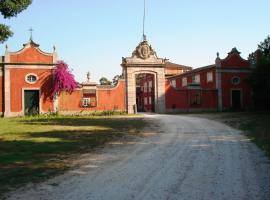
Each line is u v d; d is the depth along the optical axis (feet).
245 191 25.66
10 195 25.20
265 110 147.02
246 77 149.07
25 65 128.67
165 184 27.78
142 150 45.96
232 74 156.87
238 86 157.28
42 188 26.96
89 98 135.85
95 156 41.65
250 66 159.02
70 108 133.08
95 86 136.46
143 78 200.54
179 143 52.19
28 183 28.58
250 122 85.71
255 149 45.75
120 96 139.95
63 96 132.36
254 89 135.03
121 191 25.88
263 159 38.47
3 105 126.52
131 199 23.88
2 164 36.91
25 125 86.22
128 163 36.86
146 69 144.05
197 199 23.77
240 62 158.30
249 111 142.82
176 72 236.02
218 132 66.69
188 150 45.27
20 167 35.27
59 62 130.62
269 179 29.30
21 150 46.57
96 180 29.35
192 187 26.81
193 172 32.04
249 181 28.60
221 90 154.51
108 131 71.87
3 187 27.37
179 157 40.01
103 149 47.37
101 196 24.63
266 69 127.34
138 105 209.87
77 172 32.65
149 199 23.82
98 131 71.97
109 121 98.27
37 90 129.70
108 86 138.62
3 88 126.82
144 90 198.18
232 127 76.69
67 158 40.45
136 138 59.52
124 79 141.18
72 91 133.39
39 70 129.90
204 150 45.14
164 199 23.81
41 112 129.18
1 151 45.78
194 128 74.79
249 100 157.89
